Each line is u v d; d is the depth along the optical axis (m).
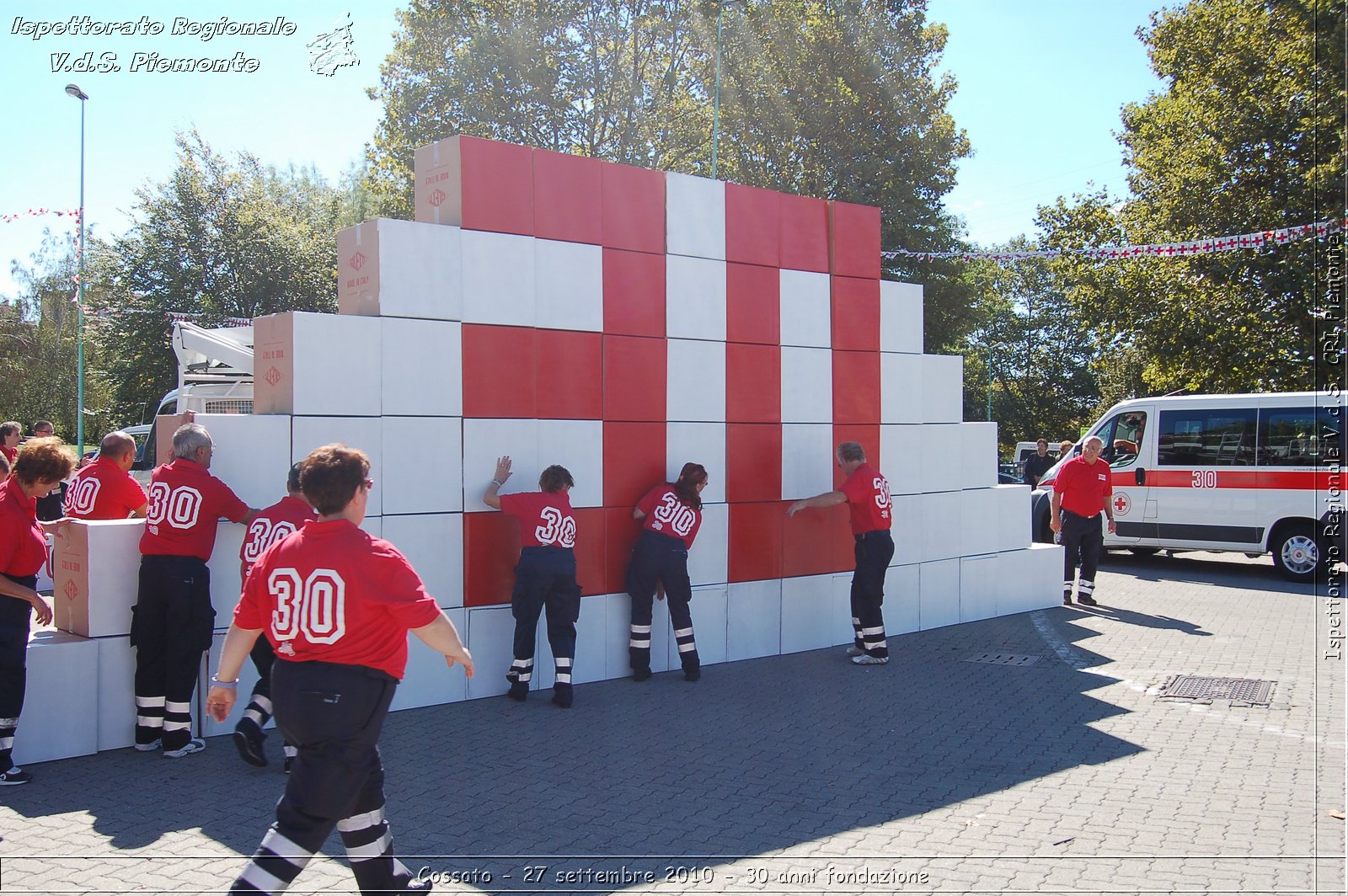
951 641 9.03
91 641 5.54
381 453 6.41
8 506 4.95
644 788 5.07
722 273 8.18
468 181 6.83
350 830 3.33
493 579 6.89
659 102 25.91
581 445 7.34
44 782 5.05
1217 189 19.45
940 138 24.61
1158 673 7.72
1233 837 4.43
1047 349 54.00
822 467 8.82
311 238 27.50
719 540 8.09
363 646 3.13
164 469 5.46
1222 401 13.29
